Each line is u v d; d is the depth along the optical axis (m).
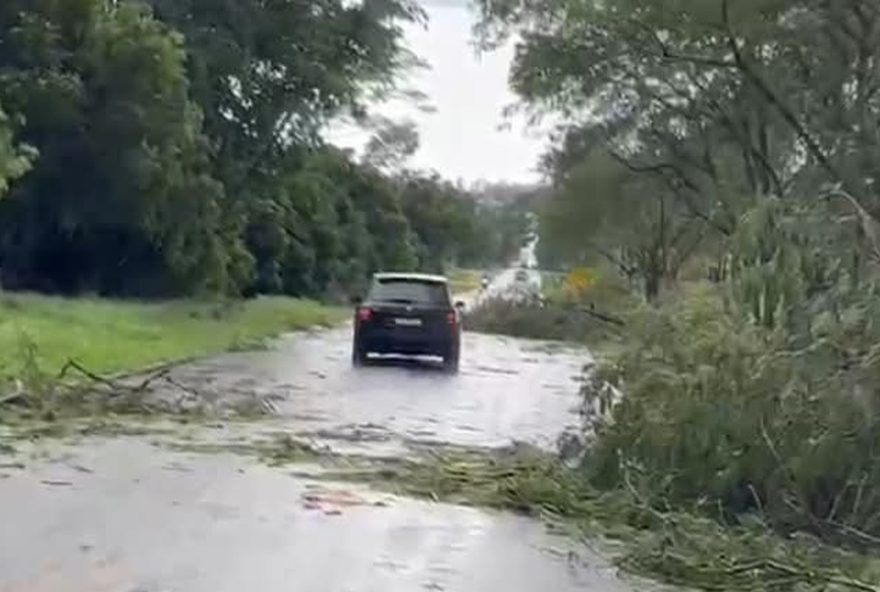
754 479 13.27
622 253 57.03
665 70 39.75
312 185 69.69
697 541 11.65
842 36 30.91
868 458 12.73
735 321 14.82
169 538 11.07
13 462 14.73
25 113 42.12
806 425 13.02
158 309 43.75
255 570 10.05
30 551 10.27
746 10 31.86
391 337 32.03
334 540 11.42
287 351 37.00
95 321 35.22
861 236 15.64
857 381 13.03
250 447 16.83
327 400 23.39
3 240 47.34
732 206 37.19
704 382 13.76
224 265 51.47
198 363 30.48
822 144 31.00
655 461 13.86
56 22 43.12
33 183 44.22
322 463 15.85
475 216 132.12
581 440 16.11
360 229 83.62
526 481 14.27
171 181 45.16
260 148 59.59
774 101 32.03
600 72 40.69
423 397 25.20
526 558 11.24
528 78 41.66
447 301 32.69
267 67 58.38
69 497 12.74
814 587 10.63
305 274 72.25
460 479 15.04
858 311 13.94
